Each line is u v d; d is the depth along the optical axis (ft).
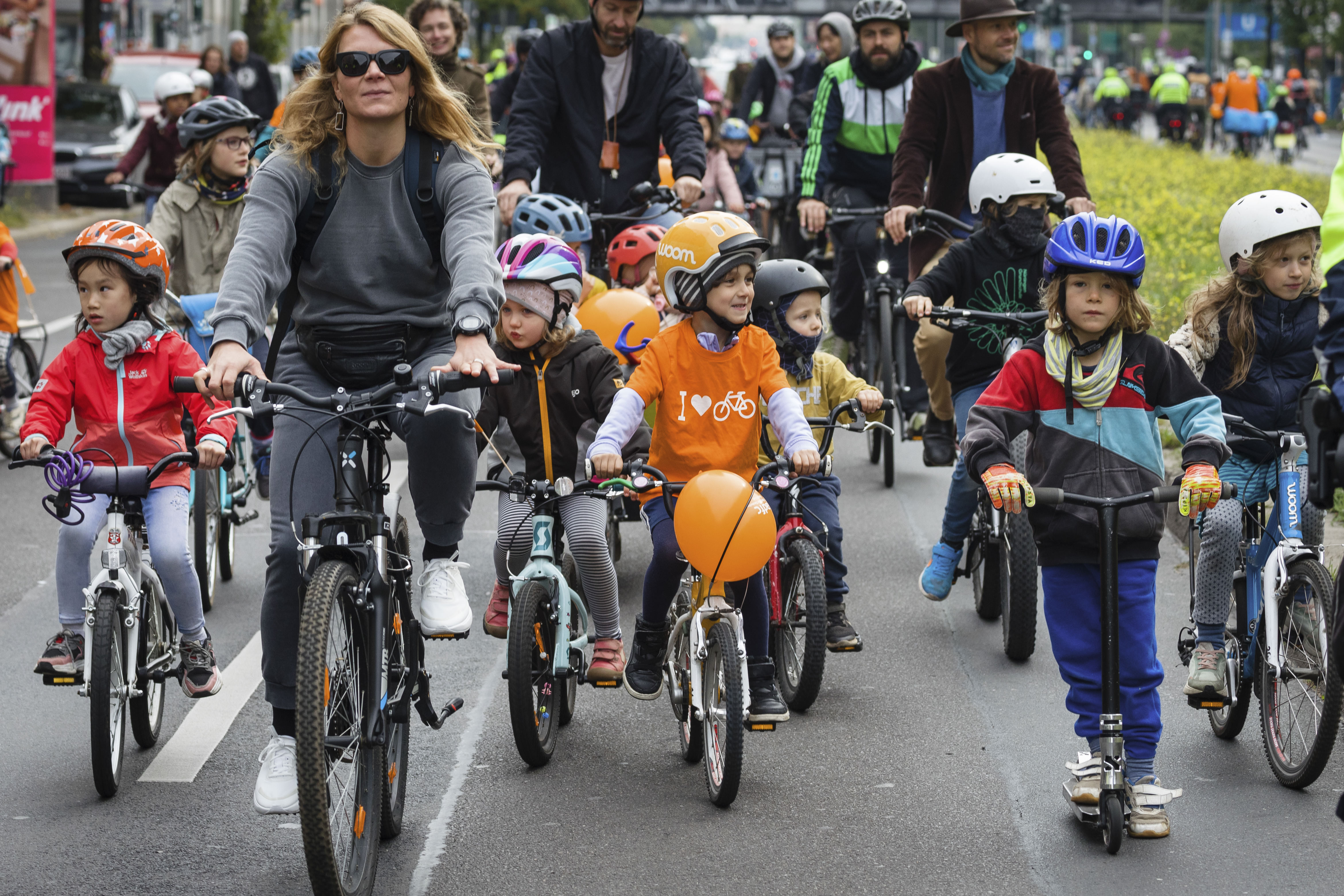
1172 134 186.80
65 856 19.69
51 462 21.74
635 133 39.29
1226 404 23.17
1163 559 33.17
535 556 22.67
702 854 19.61
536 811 21.06
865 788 21.72
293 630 18.28
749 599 22.49
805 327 26.94
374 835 18.25
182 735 24.00
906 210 35.96
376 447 18.37
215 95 81.97
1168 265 65.46
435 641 28.55
